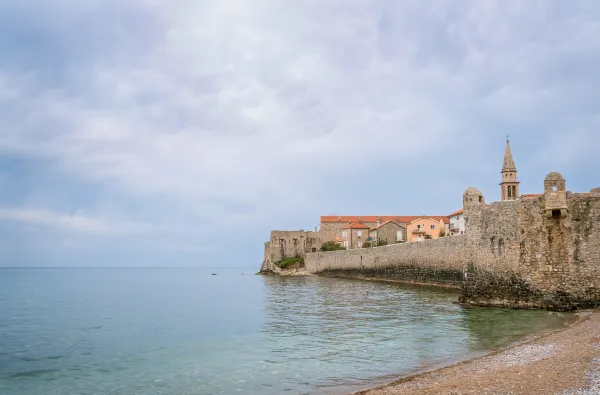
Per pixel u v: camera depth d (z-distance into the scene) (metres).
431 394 17.36
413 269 77.75
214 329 38.94
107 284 138.50
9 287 120.06
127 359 28.30
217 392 20.45
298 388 20.38
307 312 46.97
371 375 21.77
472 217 40.22
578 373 18.53
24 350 31.84
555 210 34.34
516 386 17.45
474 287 39.56
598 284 32.97
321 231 161.00
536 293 35.22
